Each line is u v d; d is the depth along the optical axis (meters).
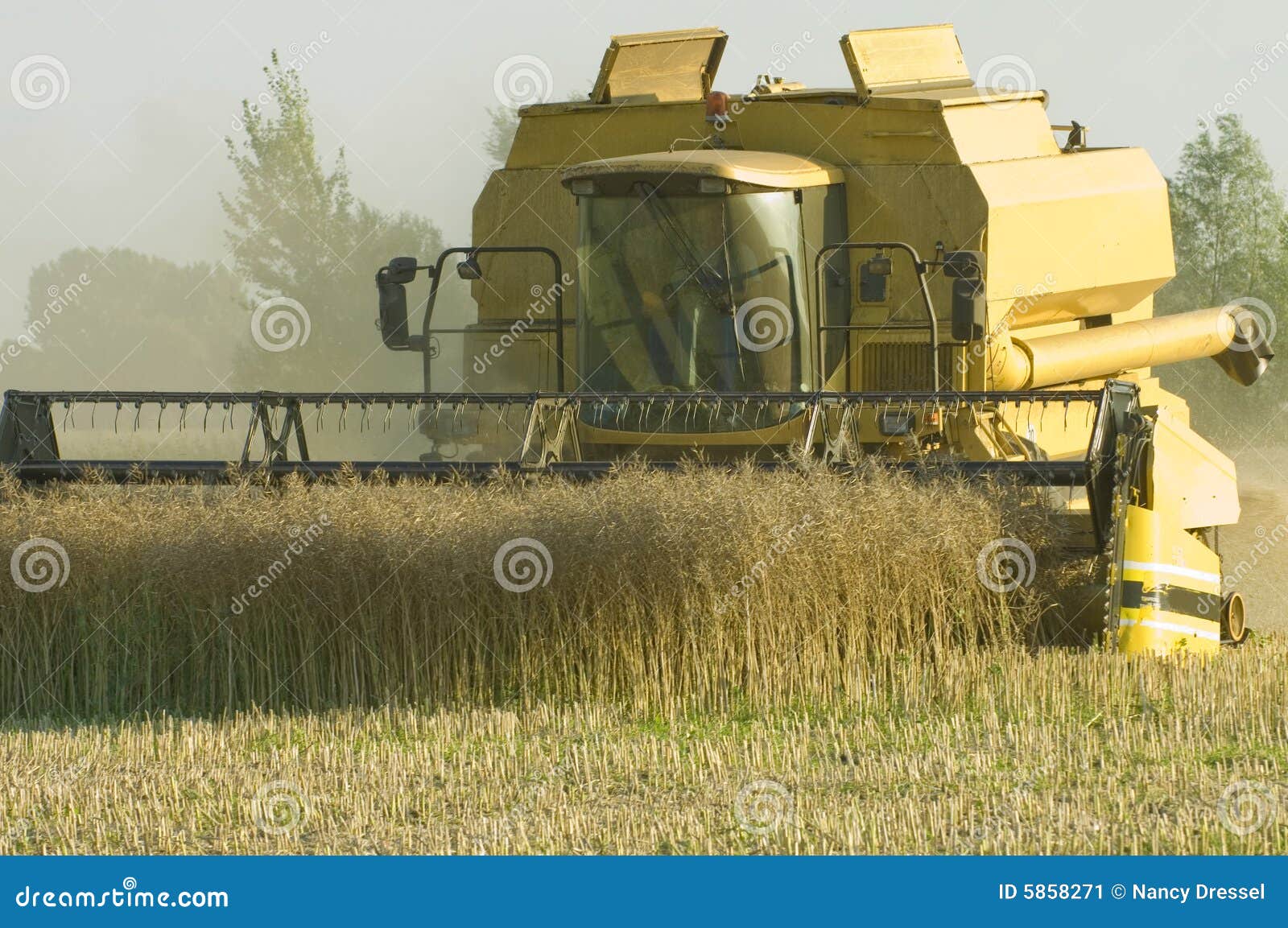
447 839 22.62
